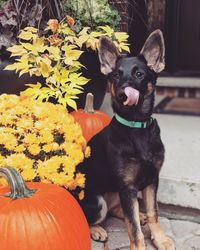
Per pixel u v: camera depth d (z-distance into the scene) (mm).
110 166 1059
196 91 2248
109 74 1082
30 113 1056
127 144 1031
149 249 1082
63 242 832
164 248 1052
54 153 1035
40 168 992
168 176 1295
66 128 1058
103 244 1111
